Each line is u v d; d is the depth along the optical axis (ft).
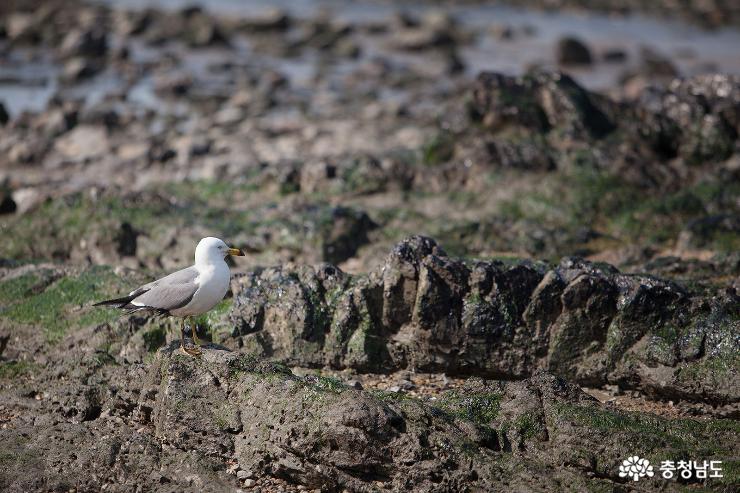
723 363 38.42
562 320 41.29
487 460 31.96
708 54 153.69
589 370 41.01
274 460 33.78
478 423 34.14
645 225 62.54
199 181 74.08
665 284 40.83
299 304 42.65
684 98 71.97
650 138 71.61
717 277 51.13
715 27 181.06
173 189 73.26
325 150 88.79
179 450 35.12
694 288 42.27
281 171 71.31
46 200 63.31
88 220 60.75
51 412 38.63
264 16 169.89
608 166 67.87
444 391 39.91
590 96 74.79
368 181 69.82
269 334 42.88
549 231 60.64
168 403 35.22
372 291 42.83
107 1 195.72
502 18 192.65
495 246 59.88
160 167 84.69
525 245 59.62
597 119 72.90
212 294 36.68
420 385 41.04
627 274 41.81
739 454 32.55
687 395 38.88
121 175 83.15
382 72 133.08
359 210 61.26
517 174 68.44
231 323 42.68
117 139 94.79
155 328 42.70
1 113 101.19
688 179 67.97
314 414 33.17
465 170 69.92
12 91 120.37
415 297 42.09
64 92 120.26
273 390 34.53
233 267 57.77
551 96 73.00
